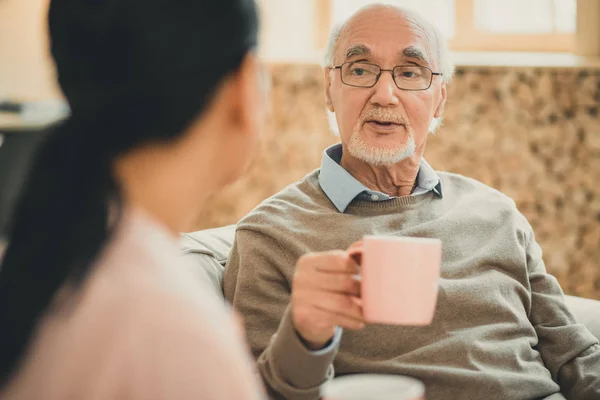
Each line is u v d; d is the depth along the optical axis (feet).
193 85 1.92
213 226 11.44
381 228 5.17
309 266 3.53
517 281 5.38
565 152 11.09
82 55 1.90
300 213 5.22
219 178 2.17
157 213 2.00
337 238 5.08
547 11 12.08
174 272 1.85
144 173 1.96
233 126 2.09
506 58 11.51
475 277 5.19
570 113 11.04
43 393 1.70
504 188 11.18
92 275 1.78
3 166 9.88
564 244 11.15
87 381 1.68
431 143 11.16
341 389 2.55
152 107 1.90
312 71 11.23
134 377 1.67
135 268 1.80
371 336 4.83
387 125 5.34
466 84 11.10
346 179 5.29
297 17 12.35
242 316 4.95
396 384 2.58
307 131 11.28
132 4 1.86
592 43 11.56
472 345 4.92
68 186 1.85
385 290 3.22
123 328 1.70
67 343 1.72
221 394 1.71
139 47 1.86
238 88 2.06
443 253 5.19
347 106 5.39
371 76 5.38
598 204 11.08
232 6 1.97
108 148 1.90
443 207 5.47
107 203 1.86
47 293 1.77
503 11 12.22
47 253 1.79
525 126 11.09
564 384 5.30
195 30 1.91
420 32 5.46
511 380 4.90
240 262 5.14
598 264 11.15
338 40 5.55
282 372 3.63
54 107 11.03
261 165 11.35
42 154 1.91
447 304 4.99
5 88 12.44
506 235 5.44
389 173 5.47
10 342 1.76
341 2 12.45
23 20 12.45
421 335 4.89
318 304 3.48
